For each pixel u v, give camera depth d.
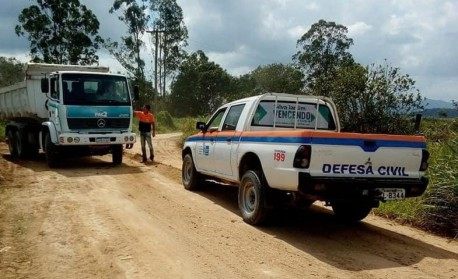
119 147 13.36
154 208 7.72
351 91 12.41
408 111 12.26
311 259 5.31
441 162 8.02
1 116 17.28
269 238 6.13
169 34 57.62
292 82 41.59
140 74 53.16
